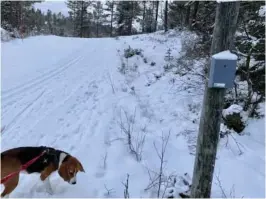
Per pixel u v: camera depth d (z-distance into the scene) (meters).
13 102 3.17
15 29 8.60
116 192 1.79
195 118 2.90
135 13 18.91
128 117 2.94
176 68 4.43
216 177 2.00
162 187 1.84
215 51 1.36
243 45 2.86
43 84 3.91
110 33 21.73
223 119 2.63
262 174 2.05
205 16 4.16
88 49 7.16
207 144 1.44
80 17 21.52
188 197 1.74
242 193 1.85
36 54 5.70
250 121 2.65
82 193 1.76
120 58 5.92
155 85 3.98
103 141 2.38
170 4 11.34
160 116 3.02
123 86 4.01
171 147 2.39
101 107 3.18
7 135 2.42
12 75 4.14
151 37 9.03
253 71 2.86
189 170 2.06
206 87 1.42
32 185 1.80
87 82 4.15
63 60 5.48
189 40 5.30
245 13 2.85
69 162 1.66
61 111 3.03
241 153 2.29
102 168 2.03
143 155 2.22
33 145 2.29
